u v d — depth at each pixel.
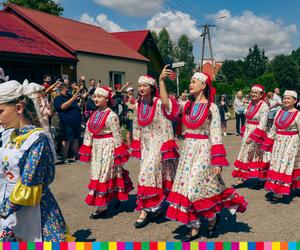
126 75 18.34
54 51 14.17
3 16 15.59
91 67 15.73
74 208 4.99
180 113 4.12
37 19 16.16
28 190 2.23
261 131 5.66
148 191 4.15
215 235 3.95
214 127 3.62
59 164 7.91
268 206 4.98
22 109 2.37
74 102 8.07
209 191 3.65
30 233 2.40
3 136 2.41
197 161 3.65
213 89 3.71
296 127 5.11
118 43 19.97
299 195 5.51
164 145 4.17
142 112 4.25
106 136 4.46
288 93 5.18
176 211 3.62
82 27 19.12
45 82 9.84
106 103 4.52
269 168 5.31
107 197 4.49
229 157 8.94
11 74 12.51
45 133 2.38
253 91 5.82
